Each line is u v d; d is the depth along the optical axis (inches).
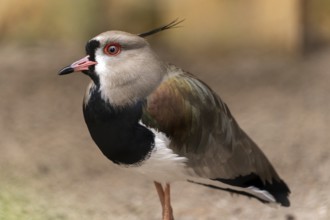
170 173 358.9
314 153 546.9
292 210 450.3
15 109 668.1
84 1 847.7
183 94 353.1
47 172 525.0
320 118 624.4
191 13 818.2
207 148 364.2
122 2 834.2
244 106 673.0
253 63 794.2
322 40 818.2
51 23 864.3
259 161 386.0
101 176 529.0
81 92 729.0
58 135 605.3
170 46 830.5
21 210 433.1
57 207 452.1
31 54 839.7
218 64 799.7
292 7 792.3
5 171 512.7
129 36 347.6
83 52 837.2
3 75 769.6
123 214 454.3
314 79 733.9
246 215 449.7
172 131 347.9
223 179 375.6
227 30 811.4
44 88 733.9
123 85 343.0
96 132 350.9
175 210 460.4
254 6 804.0
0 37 870.4
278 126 612.4
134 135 343.6
